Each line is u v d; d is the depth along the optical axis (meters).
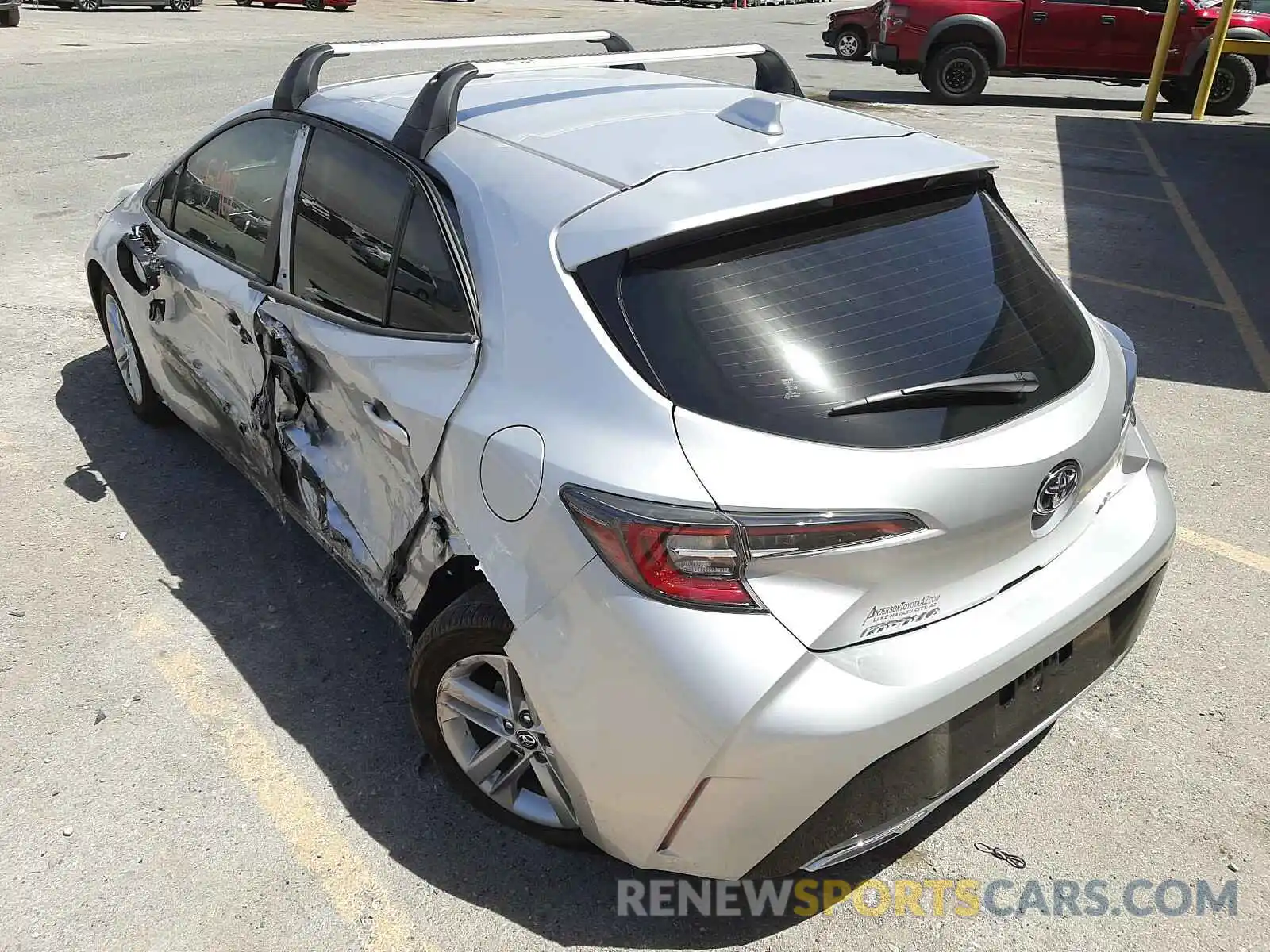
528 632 2.24
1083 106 15.98
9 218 7.97
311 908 2.53
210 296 3.57
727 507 2.01
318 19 27.95
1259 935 2.48
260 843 2.71
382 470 2.78
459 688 2.59
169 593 3.69
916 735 2.11
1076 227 8.71
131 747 3.01
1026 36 15.19
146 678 3.28
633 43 23.75
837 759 2.04
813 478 2.03
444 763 2.75
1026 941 2.47
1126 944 2.46
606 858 2.68
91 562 3.85
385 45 3.46
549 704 2.24
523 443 2.26
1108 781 2.95
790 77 3.60
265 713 3.15
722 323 2.17
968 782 2.34
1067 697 2.54
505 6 39.22
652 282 2.22
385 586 2.88
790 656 2.01
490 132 2.77
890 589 2.09
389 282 2.80
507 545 2.29
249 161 3.58
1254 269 7.64
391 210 2.84
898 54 15.71
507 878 2.62
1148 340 6.25
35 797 2.82
